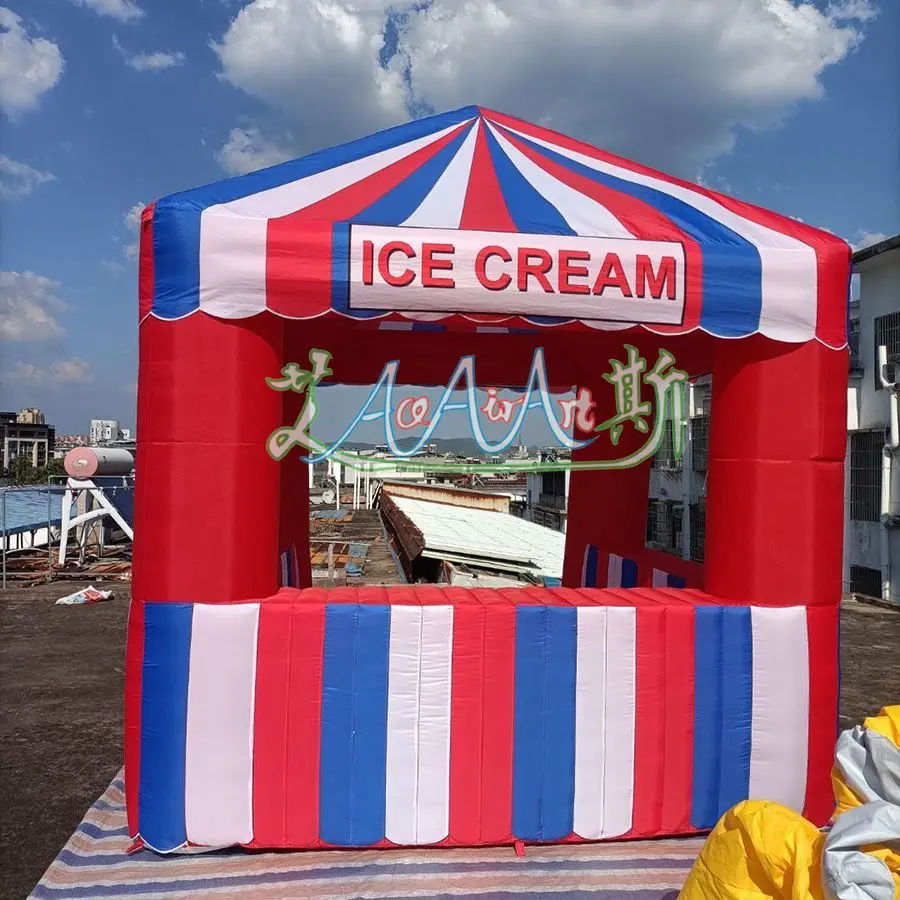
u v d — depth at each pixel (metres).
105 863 3.68
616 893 3.48
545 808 3.84
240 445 3.71
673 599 4.06
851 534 14.69
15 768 5.23
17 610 11.48
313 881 3.52
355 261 3.64
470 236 3.71
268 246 3.61
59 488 15.55
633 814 3.90
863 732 2.63
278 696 3.72
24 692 7.19
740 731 3.96
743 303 3.88
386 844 3.78
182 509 3.67
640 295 3.80
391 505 16.14
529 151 4.71
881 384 13.68
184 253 3.61
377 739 3.76
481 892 3.46
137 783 3.73
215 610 3.69
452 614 3.79
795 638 3.97
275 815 3.72
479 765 3.81
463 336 6.41
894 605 13.20
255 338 3.73
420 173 4.28
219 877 3.55
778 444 3.97
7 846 4.06
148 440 3.71
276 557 3.95
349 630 3.74
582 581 6.91
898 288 13.68
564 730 3.85
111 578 14.54
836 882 2.18
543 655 3.84
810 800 4.00
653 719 3.91
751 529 3.99
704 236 4.03
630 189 4.47
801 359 3.97
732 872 2.61
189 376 3.64
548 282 3.74
